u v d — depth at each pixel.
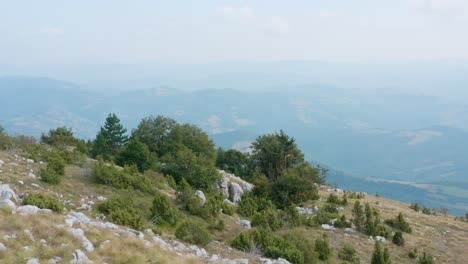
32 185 28.34
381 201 74.69
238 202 52.34
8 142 41.34
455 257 40.03
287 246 30.81
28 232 16.31
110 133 69.00
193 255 21.52
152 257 18.23
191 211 37.69
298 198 61.03
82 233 18.02
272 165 75.88
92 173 36.59
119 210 26.69
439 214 75.19
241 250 29.14
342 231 44.88
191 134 75.25
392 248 40.84
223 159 88.12
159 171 55.25
